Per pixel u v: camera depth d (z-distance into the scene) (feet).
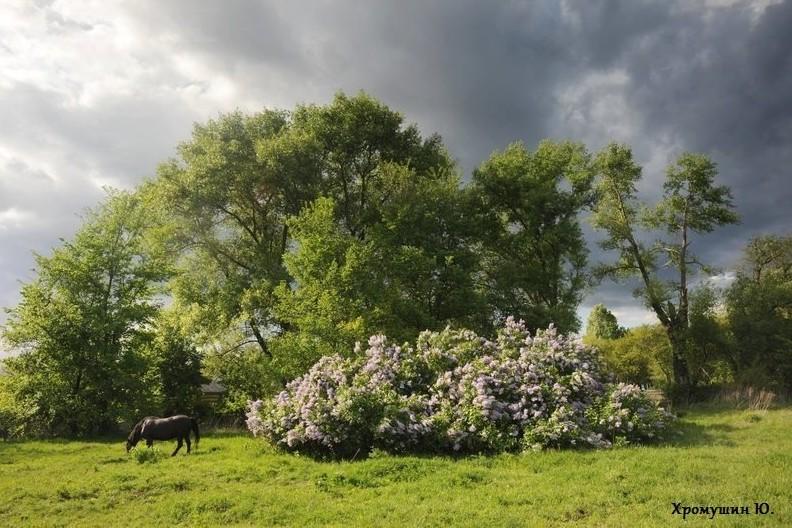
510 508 27.32
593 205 124.47
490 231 122.62
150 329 84.28
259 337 99.66
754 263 143.95
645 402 49.57
